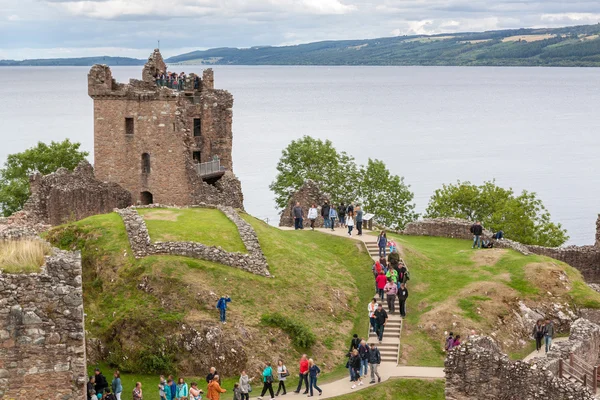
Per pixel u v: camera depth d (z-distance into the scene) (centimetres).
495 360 3984
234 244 6103
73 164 11988
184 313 5319
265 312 5522
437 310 5859
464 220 7819
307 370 4834
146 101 8762
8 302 2912
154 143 8794
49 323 2942
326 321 5675
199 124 9494
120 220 6188
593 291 6312
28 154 11800
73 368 2966
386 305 5969
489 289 6103
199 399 4338
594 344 4844
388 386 4947
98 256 5797
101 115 8919
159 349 5131
